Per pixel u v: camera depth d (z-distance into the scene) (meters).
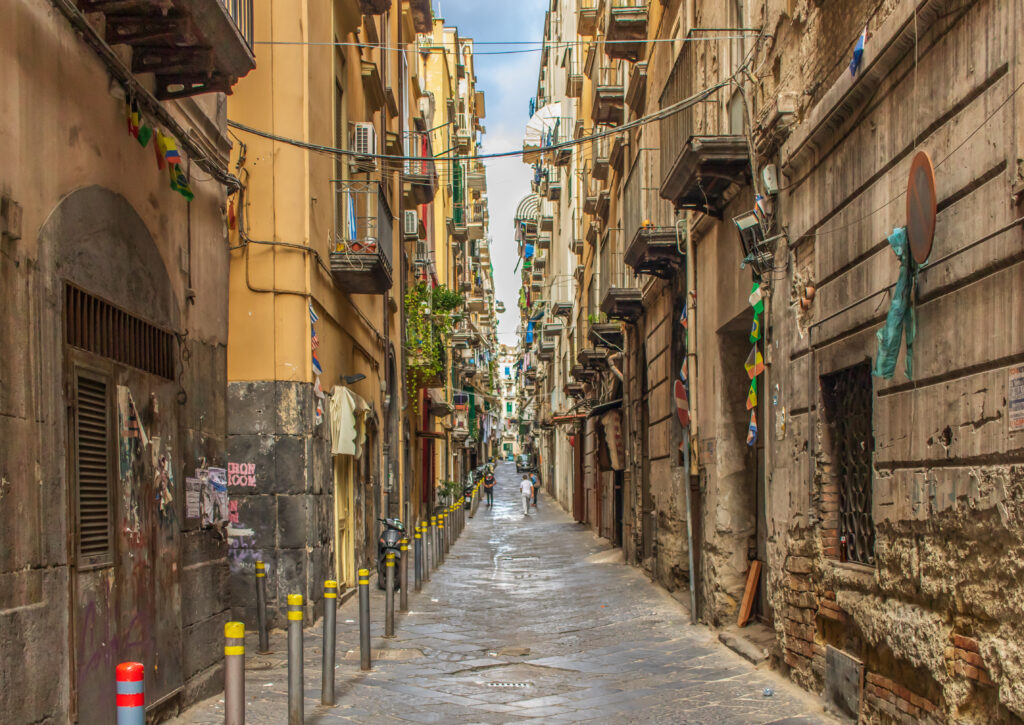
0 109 4.58
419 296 25.50
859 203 6.47
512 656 9.66
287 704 6.93
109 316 5.91
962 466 4.92
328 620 7.43
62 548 5.07
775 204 8.60
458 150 47.84
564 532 30.09
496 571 18.92
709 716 6.80
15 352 4.67
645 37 17.36
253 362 11.73
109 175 5.95
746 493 10.80
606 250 23.61
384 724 6.79
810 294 7.54
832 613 6.90
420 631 11.27
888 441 5.97
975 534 4.75
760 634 9.66
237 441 11.64
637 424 18.66
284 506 11.60
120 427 6.00
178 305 7.28
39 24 5.03
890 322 5.66
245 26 7.03
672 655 9.52
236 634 5.19
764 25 8.85
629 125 10.48
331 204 13.78
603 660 9.38
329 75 13.77
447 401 35.69
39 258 4.95
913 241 5.46
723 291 10.72
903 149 5.71
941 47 5.17
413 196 26.70
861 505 6.77
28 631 4.64
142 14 5.86
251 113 12.09
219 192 8.48
